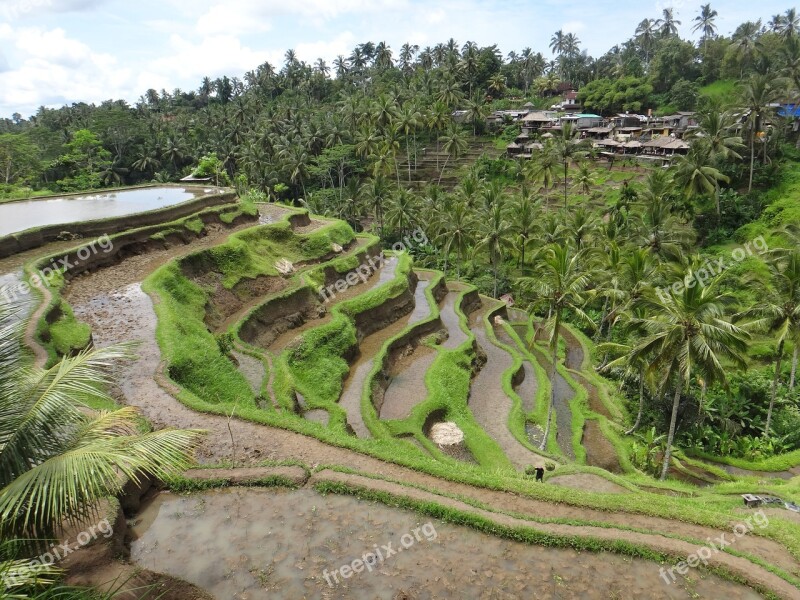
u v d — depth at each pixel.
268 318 37.91
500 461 28.69
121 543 13.91
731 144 59.94
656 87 109.56
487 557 14.49
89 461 7.98
